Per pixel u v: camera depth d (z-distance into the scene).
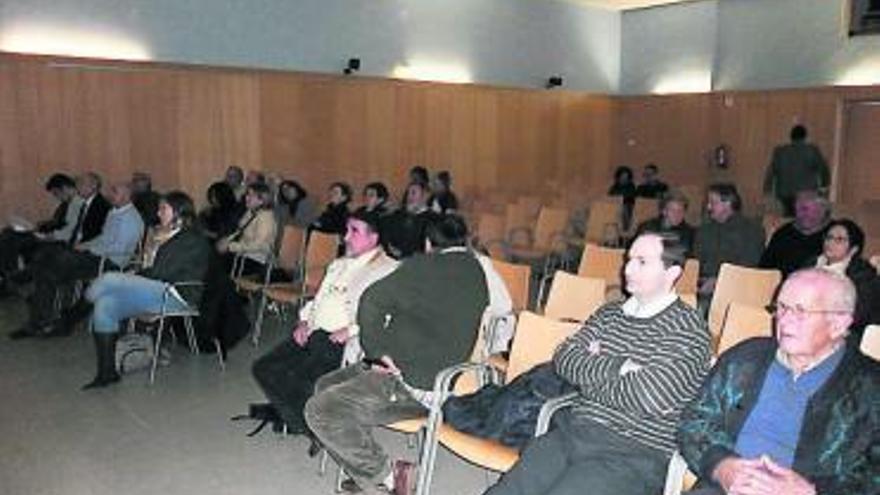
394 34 10.17
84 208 6.84
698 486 2.22
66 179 7.35
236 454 3.67
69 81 8.16
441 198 7.57
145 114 8.61
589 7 11.92
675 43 11.55
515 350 3.06
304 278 5.34
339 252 5.20
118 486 3.31
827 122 9.92
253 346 5.52
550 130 11.76
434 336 3.01
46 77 8.04
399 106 10.30
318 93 9.66
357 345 3.37
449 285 3.04
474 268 3.10
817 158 9.02
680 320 2.40
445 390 2.89
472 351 3.10
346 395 2.98
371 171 10.19
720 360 2.24
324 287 3.75
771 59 10.50
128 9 8.39
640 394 2.33
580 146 12.11
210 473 3.45
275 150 9.44
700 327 2.39
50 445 3.73
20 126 7.96
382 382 3.01
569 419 2.48
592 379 2.45
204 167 9.01
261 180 7.38
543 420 2.55
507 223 7.38
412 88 10.38
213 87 8.97
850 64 9.72
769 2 10.45
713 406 2.20
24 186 8.05
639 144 12.08
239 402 4.38
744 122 10.77
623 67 12.27
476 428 2.78
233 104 9.11
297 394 3.55
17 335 5.65
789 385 2.09
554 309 3.85
